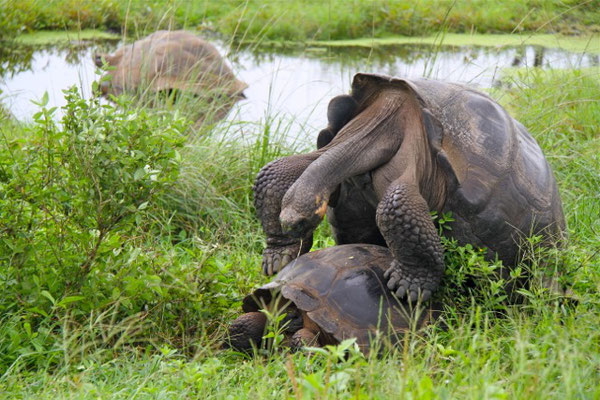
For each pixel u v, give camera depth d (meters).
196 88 16.36
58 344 7.02
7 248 7.62
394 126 7.89
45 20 27.91
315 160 7.80
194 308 8.06
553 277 7.71
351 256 7.65
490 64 20.06
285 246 8.16
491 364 6.18
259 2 30.61
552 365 5.65
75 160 7.70
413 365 6.01
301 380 5.18
